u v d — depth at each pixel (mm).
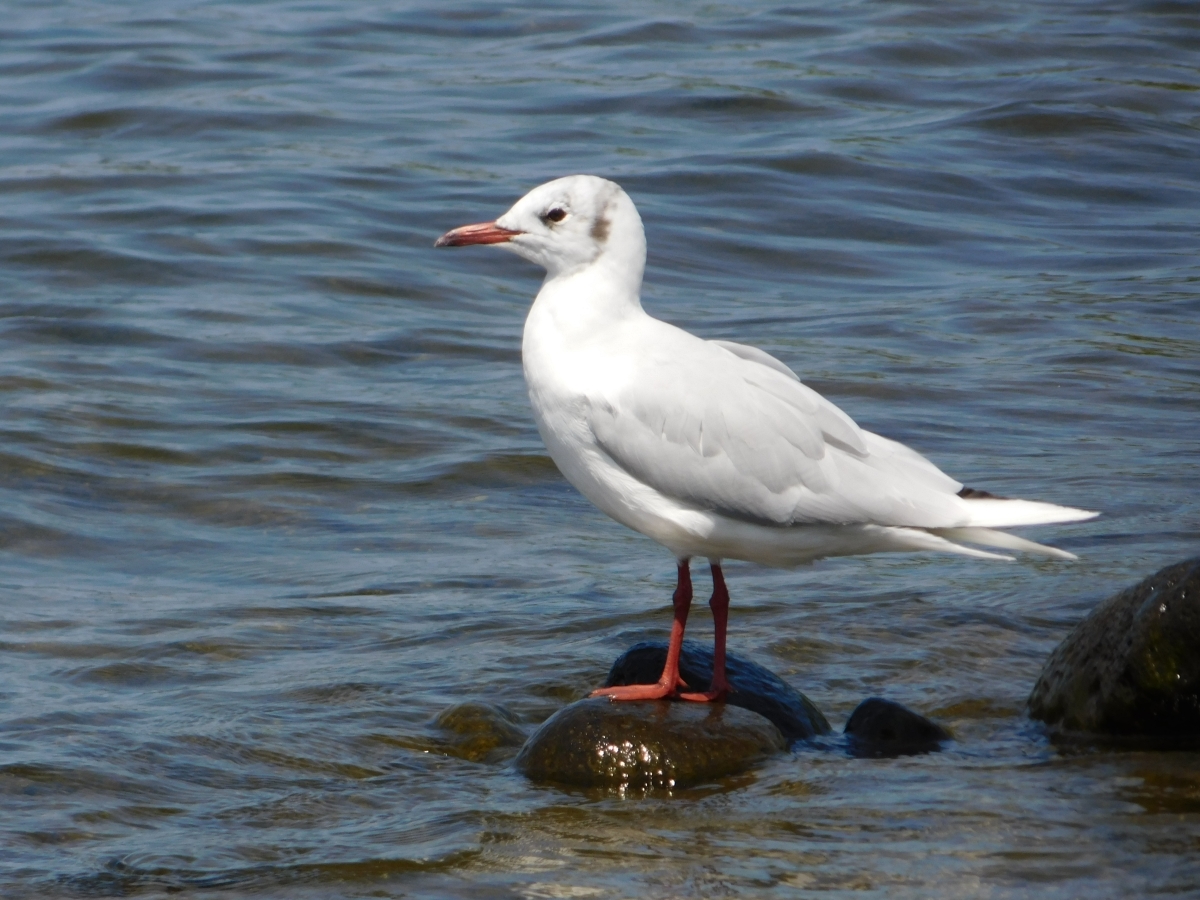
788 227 23172
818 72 29828
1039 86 29281
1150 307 20156
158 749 9320
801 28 32719
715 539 9406
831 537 9336
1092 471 14891
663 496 9359
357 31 32562
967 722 9859
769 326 19547
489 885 7559
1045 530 13430
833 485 9148
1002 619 11445
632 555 13250
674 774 8812
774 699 9734
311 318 19297
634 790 8766
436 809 8555
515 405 16859
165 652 10992
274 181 23797
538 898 7402
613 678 10141
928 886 7359
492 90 28812
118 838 8242
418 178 24094
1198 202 24828
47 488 14469
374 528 13852
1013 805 8328
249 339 18438
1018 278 21562
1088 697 9531
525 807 8531
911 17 33219
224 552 13320
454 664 10734
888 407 16906
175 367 17594
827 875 7523
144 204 22781
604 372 9305
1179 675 9164
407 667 10688
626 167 24875
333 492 14625
